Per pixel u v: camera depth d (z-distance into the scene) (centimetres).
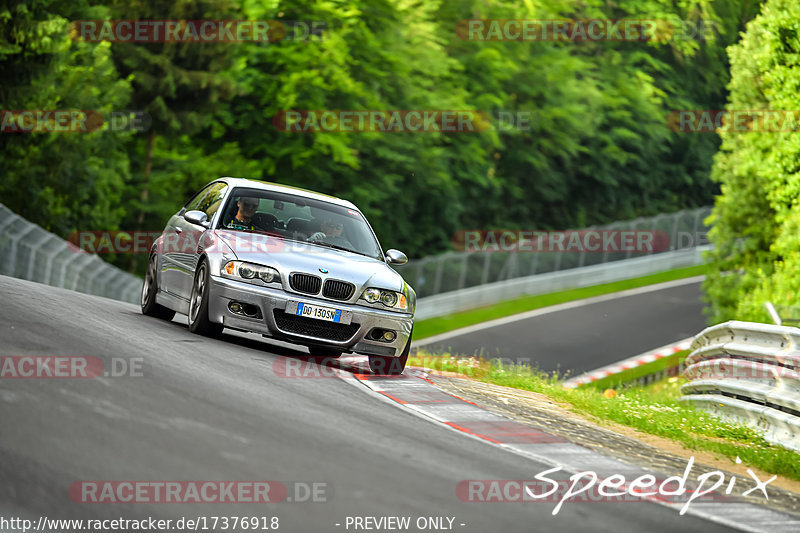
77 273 4694
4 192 6812
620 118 12838
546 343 6762
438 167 10138
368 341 1986
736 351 2397
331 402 1500
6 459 902
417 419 1534
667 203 14262
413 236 10825
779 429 2125
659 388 5050
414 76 9888
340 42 8644
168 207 8138
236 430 1144
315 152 8775
